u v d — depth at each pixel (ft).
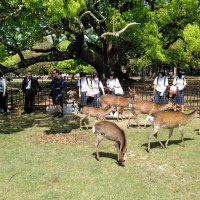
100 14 60.70
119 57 81.35
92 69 115.44
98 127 29.09
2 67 64.23
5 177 26.00
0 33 52.90
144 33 64.95
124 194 23.21
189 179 25.68
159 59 69.67
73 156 30.50
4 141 35.65
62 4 35.32
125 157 28.32
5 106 51.83
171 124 32.40
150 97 62.90
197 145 34.12
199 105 57.16
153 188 24.13
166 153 31.48
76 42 65.21
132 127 41.96
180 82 50.70
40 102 61.52
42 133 38.99
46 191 23.67
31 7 36.06
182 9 73.92
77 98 65.36
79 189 23.95
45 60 68.03
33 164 28.55
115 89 52.80
